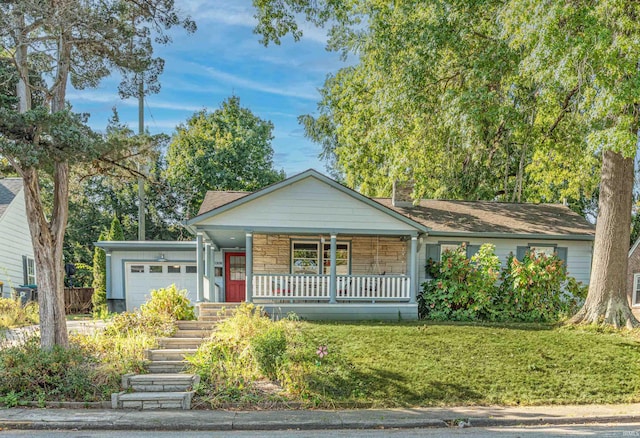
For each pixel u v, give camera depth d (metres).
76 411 7.62
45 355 8.70
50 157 8.70
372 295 13.76
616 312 11.68
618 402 8.21
